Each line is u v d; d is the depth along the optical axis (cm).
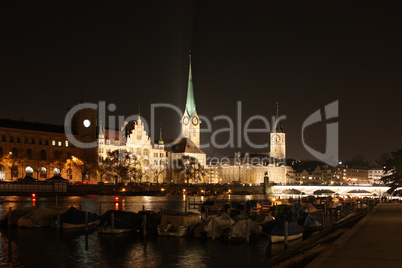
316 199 13475
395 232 4841
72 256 4884
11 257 4822
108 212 6250
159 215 6562
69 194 16188
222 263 4606
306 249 4262
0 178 17800
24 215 6706
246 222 5638
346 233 4719
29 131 19462
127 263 4609
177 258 4806
